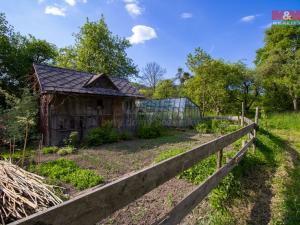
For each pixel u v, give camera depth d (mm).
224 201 3754
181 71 35844
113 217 3346
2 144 8367
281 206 3750
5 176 3318
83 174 5047
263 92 26516
